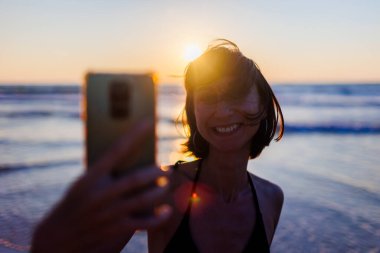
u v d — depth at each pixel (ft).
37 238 2.00
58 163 43.52
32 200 28.66
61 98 172.86
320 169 38.93
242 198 7.03
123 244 5.31
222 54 5.76
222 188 6.77
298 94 186.39
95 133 2.51
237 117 5.91
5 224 23.17
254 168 39.45
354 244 20.56
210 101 5.83
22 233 21.62
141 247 19.72
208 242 6.36
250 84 5.81
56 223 1.97
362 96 173.58
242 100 5.87
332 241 20.89
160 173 2.08
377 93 193.57
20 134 68.90
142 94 2.53
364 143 57.98
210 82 5.75
